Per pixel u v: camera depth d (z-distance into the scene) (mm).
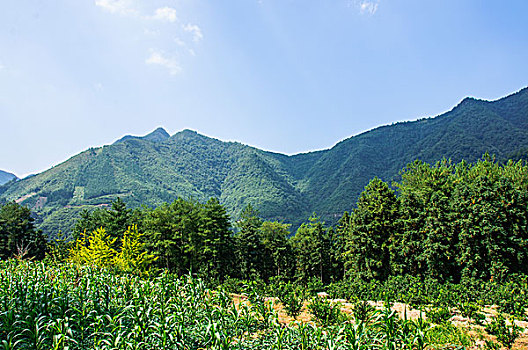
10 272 8852
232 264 35219
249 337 6254
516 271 18484
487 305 12297
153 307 6535
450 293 12055
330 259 36750
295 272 38312
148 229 33281
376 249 24703
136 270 17281
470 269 19469
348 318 8859
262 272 37688
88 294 7305
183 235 32812
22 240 36000
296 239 43312
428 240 21328
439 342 6969
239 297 12102
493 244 18750
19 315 5754
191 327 6191
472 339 7391
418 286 14641
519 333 7527
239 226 40000
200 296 7727
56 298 6379
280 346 5539
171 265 33344
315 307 8758
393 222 24312
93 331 5773
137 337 5234
